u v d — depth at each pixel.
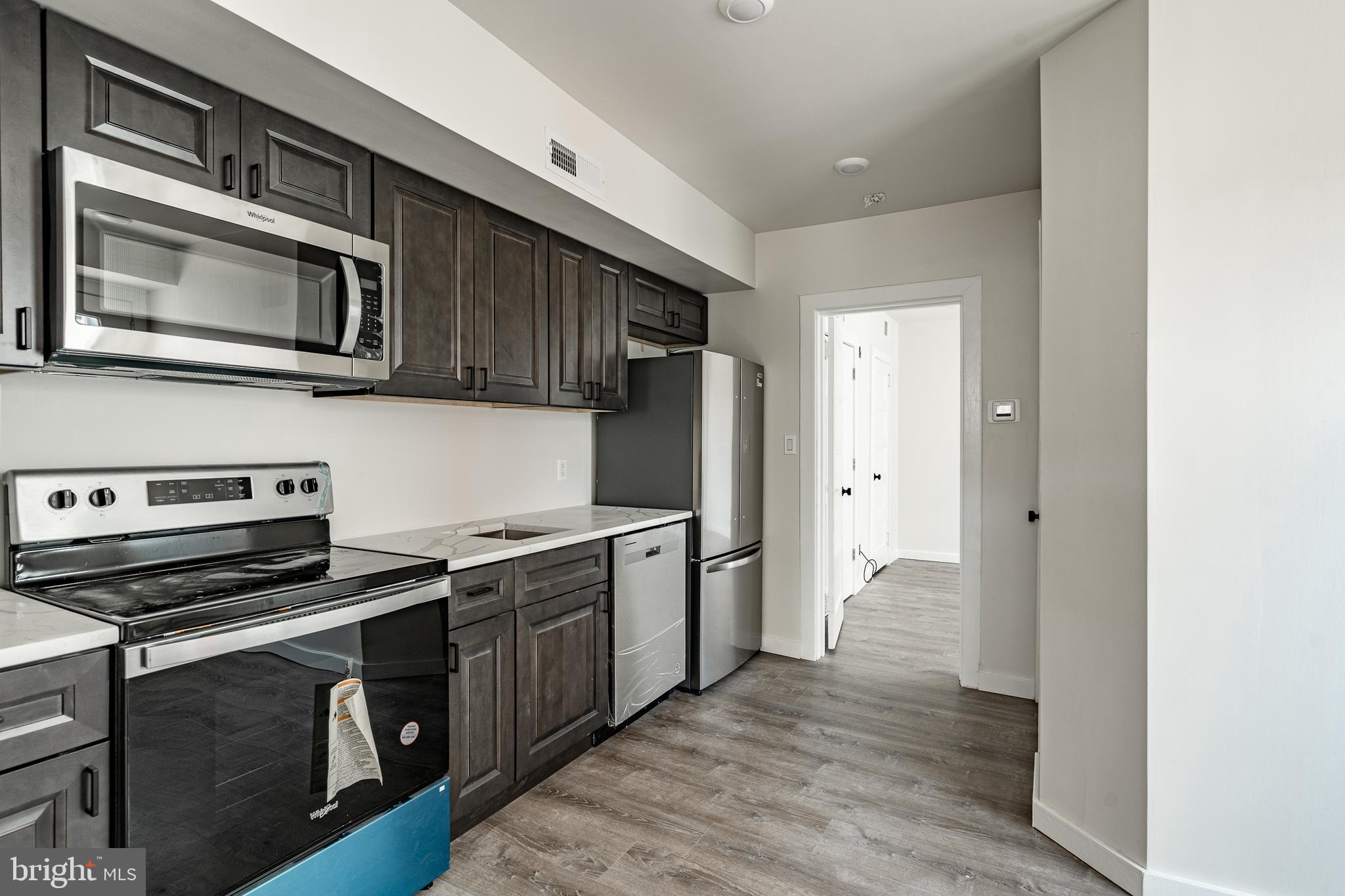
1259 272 1.69
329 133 1.85
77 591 1.49
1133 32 1.84
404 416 2.51
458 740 2.01
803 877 1.90
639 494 3.43
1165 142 1.78
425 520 2.60
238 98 1.63
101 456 1.69
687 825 2.15
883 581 5.80
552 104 2.27
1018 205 3.28
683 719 2.98
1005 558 3.29
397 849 1.73
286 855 1.47
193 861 1.30
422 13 1.76
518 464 3.07
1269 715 1.69
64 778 1.14
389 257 2.01
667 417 3.35
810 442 3.79
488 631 2.12
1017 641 3.27
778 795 2.33
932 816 2.21
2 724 1.07
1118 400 1.88
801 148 2.79
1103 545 1.93
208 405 1.91
